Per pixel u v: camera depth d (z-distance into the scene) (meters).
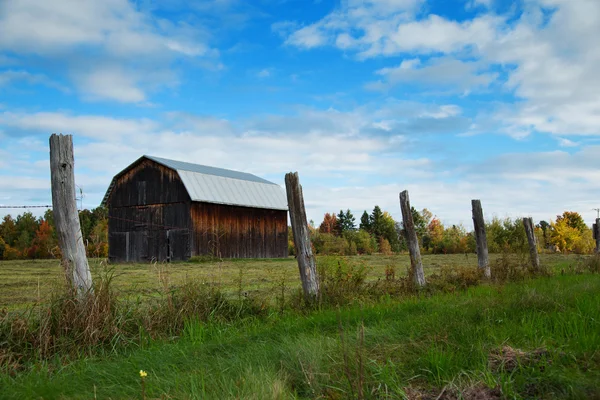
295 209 10.05
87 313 7.02
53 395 4.76
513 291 9.48
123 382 5.11
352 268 11.05
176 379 4.90
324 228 92.56
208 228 36.72
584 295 8.30
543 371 4.69
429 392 4.53
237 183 40.44
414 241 12.30
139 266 27.72
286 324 7.65
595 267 16.89
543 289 9.71
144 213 37.62
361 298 9.88
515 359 4.99
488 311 7.30
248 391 4.38
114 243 38.81
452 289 11.49
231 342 6.69
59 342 6.64
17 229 67.50
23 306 10.62
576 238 63.00
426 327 6.53
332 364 5.17
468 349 5.44
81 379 5.26
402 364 5.18
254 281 16.70
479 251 15.44
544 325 6.29
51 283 7.61
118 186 39.03
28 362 6.13
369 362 5.08
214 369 5.38
